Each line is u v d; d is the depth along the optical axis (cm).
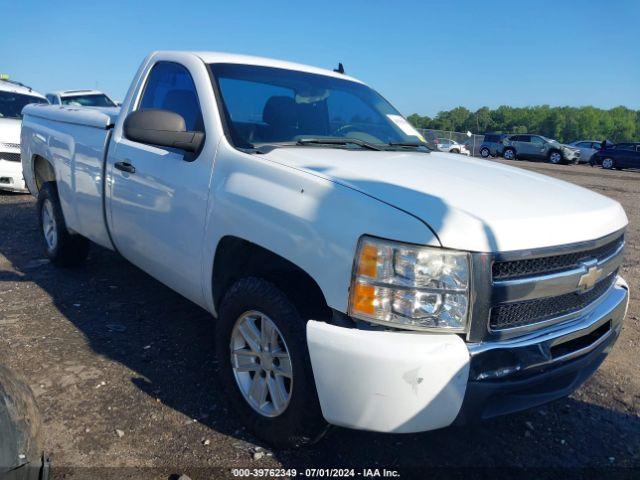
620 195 1362
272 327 250
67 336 367
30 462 188
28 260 534
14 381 201
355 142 330
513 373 215
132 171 345
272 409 255
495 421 295
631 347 396
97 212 395
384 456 260
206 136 299
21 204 824
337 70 441
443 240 203
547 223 225
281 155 271
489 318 210
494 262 208
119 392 301
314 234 225
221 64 337
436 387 199
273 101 332
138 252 357
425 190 232
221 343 277
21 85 1059
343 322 219
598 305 264
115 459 246
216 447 258
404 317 204
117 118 387
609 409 314
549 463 263
